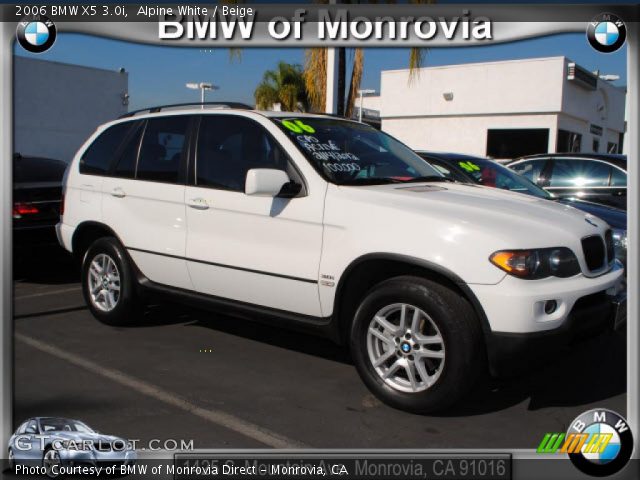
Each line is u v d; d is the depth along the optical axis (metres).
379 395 3.97
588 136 26.44
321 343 5.35
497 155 24.14
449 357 3.64
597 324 3.83
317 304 4.21
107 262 5.64
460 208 3.88
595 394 4.27
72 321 5.89
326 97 9.64
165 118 5.36
